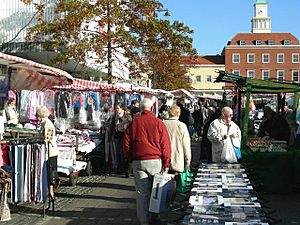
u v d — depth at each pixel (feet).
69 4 70.59
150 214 25.35
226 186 22.08
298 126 44.14
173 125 28.45
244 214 17.88
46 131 28.43
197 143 76.02
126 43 72.74
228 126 31.45
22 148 26.96
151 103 25.81
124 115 44.24
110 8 71.67
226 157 30.89
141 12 73.26
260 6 376.68
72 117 51.88
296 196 34.68
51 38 72.18
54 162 29.12
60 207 30.58
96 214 28.78
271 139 41.27
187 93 103.40
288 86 38.34
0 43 76.95
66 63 71.36
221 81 42.93
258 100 105.60
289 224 26.09
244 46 322.55
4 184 26.61
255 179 32.42
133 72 87.61
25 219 27.48
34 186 27.09
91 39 70.95
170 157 25.40
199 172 26.05
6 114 46.11
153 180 24.75
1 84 38.09
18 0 77.30
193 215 17.90
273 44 323.78
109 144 44.27
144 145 24.85
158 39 75.72
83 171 43.73
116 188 37.37
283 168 35.24
